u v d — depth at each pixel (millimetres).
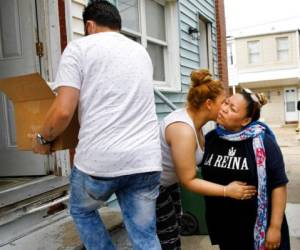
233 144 2092
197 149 2180
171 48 6602
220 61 9375
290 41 24812
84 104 1927
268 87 26438
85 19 2139
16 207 2883
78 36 3945
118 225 3205
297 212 5020
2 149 3811
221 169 2111
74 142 2137
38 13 3693
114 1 4887
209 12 8719
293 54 24875
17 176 3783
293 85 25797
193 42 7484
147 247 2033
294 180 7512
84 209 2096
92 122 1907
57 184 3357
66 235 2916
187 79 7066
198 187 2062
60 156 3711
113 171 1897
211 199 2215
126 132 1921
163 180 2312
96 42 1960
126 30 5184
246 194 2018
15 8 3729
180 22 6766
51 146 2076
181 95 6801
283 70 25109
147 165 1947
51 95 2027
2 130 3795
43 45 3691
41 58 3701
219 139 2166
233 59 25844
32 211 3014
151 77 2135
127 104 1940
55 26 3678
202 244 3854
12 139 3791
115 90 1922
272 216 2037
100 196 1987
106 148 1885
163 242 2428
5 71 3787
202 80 2125
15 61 3754
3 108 3777
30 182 3455
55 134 1921
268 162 2010
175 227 2465
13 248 2701
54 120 1857
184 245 3854
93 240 2133
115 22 2131
